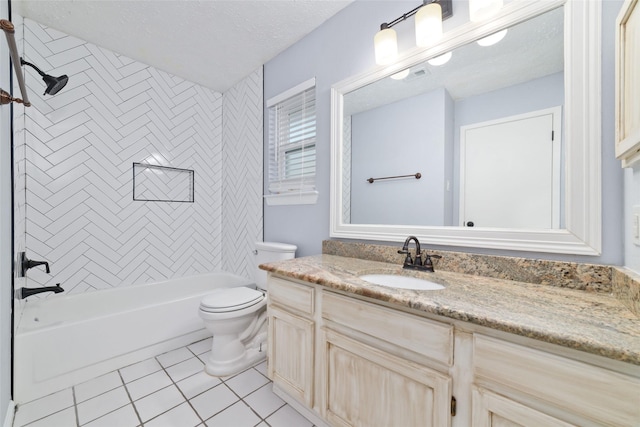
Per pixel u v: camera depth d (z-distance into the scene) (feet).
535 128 3.44
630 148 2.30
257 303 5.67
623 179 2.83
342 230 5.53
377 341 3.12
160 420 4.12
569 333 1.90
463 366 2.47
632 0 2.24
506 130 3.66
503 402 2.20
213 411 4.33
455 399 2.52
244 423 4.09
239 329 5.55
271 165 7.45
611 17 2.93
